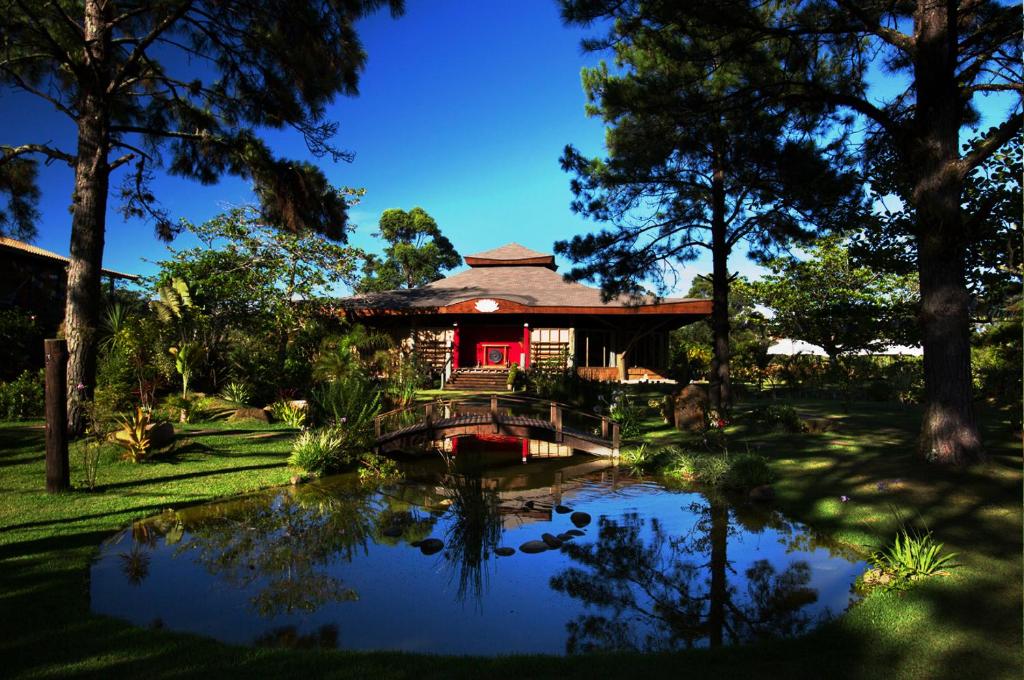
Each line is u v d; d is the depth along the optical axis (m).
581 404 17.97
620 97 11.43
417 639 4.25
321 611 4.69
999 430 12.08
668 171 15.37
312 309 23.22
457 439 14.80
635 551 6.28
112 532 6.43
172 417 13.79
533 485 9.66
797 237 14.73
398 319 28.94
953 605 4.24
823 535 6.57
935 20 8.30
